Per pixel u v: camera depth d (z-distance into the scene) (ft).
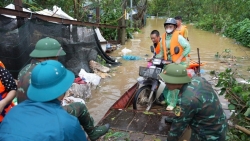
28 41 15.48
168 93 15.20
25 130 4.47
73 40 20.88
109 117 12.74
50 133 4.45
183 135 10.39
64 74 5.43
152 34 15.30
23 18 15.47
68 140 4.63
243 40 42.24
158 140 10.62
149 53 33.96
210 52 35.42
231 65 27.73
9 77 7.68
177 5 122.42
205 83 7.50
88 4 42.60
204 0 94.12
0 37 13.88
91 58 23.82
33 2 31.86
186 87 7.33
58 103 5.22
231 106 11.42
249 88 11.92
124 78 22.26
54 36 18.08
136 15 64.49
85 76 19.67
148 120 12.44
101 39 31.91
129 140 10.61
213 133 7.40
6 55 14.30
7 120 4.79
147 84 14.57
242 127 10.57
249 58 31.50
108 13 41.19
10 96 7.60
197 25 81.66
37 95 5.00
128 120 12.42
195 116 7.44
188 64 16.88
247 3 58.49
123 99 15.29
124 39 40.98
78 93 16.46
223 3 73.51
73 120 4.90
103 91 18.98
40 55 7.68
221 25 62.69
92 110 15.62
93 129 8.33
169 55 14.99
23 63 15.17
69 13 36.91
